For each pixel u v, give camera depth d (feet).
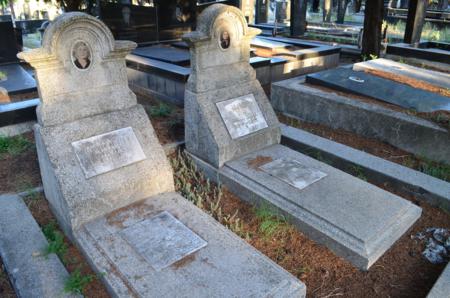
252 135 14.07
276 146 14.88
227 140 13.38
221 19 13.04
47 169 10.56
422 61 27.02
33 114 17.12
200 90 13.34
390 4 64.28
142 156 11.42
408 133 15.03
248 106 14.35
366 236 9.71
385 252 10.25
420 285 9.26
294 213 10.98
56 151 10.25
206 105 13.39
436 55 26.09
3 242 9.84
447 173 13.58
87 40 10.46
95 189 10.37
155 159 11.61
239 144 13.71
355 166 13.82
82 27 10.24
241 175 12.76
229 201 12.64
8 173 13.56
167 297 7.88
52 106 10.37
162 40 32.96
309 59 27.86
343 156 14.24
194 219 10.44
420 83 19.24
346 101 16.98
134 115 11.79
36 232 10.27
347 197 11.35
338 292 9.11
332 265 9.87
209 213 11.91
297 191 11.62
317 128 17.71
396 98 16.94
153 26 32.04
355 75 20.07
